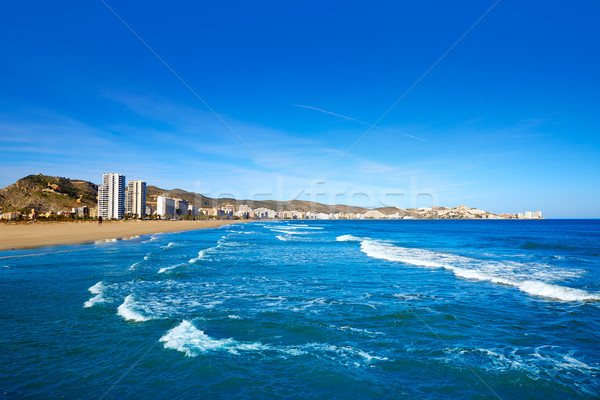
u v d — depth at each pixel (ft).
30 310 34.96
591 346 26.84
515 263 70.08
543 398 19.54
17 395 19.44
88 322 31.55
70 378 21.40
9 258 73.31
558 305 37.93
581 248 102.63
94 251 88.38
